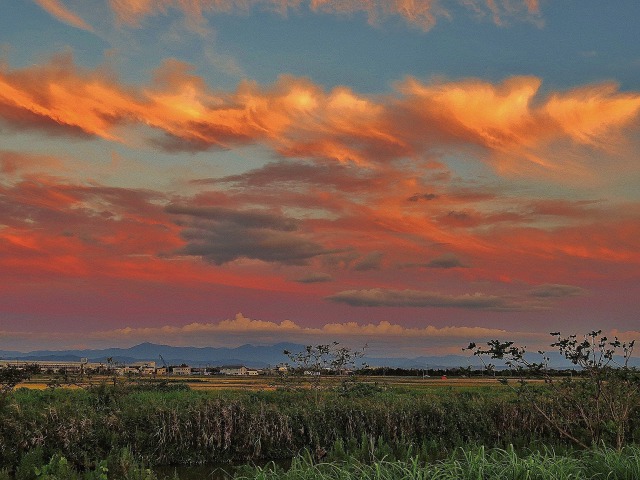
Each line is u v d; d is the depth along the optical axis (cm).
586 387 1465
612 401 1430
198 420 1579
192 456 1545
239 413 1631
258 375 11206
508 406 1702
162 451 1530
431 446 1483
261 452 1589
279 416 1636
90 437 1442
